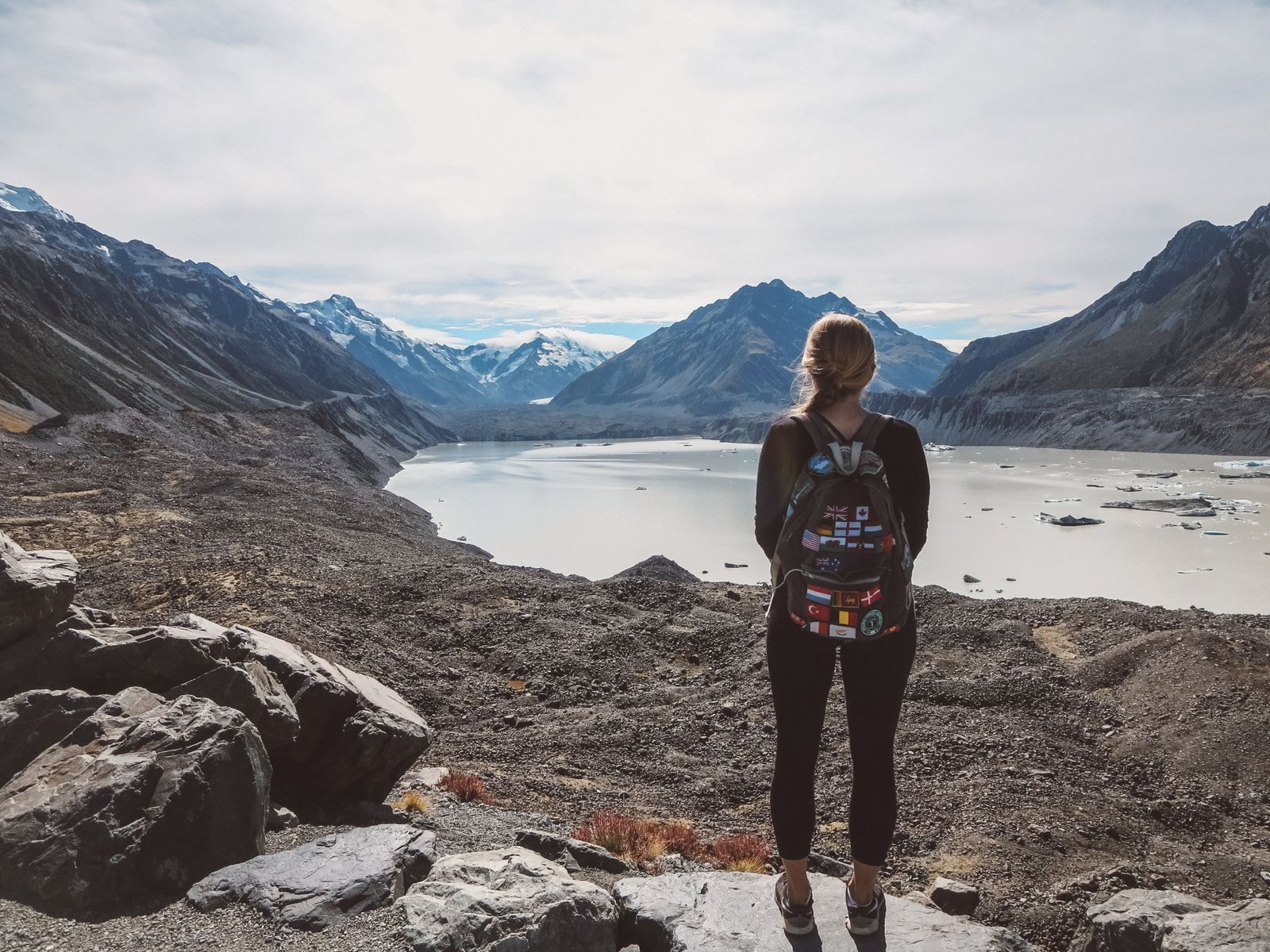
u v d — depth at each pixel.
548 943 4.56
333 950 4.53
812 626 3.79
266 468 109.38
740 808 17.81
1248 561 100.06
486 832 9.55
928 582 92.69
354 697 9.84
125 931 4.82
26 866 5.14
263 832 6.32
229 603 33.03
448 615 34.00
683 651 31.36
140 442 107.75
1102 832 16.08
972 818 16.31
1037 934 12.10
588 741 22.16
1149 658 25.58
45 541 48.84
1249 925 4.77
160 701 7.21
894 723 3.99
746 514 148.00
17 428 105.38
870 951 4.23
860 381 3.88
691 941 4.43
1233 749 19.83
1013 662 27.42
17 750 6.80
